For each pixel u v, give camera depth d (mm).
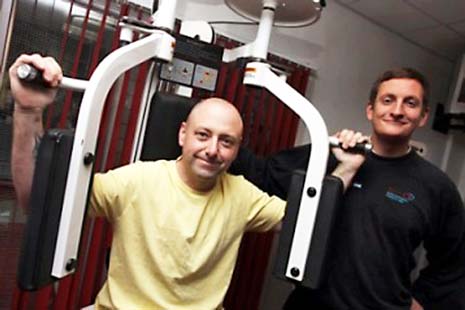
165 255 1088
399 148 1389
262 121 2305
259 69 1192
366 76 2838
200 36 1377
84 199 865
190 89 1525
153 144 1336
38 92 856
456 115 3127
